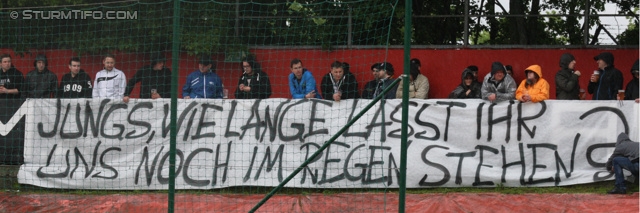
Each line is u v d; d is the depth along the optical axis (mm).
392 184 15617
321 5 19328
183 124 15859
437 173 15727
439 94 19984
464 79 17906
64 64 18531
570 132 15688
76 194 15797
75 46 18609
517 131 15766
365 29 19438
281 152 15742
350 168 15617
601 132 15672
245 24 19188
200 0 18688
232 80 18703
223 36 18547
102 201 15195
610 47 19734
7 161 16281
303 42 19422
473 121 15812
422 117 15844
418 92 17438
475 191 15609
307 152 15695
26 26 18547
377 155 15617
